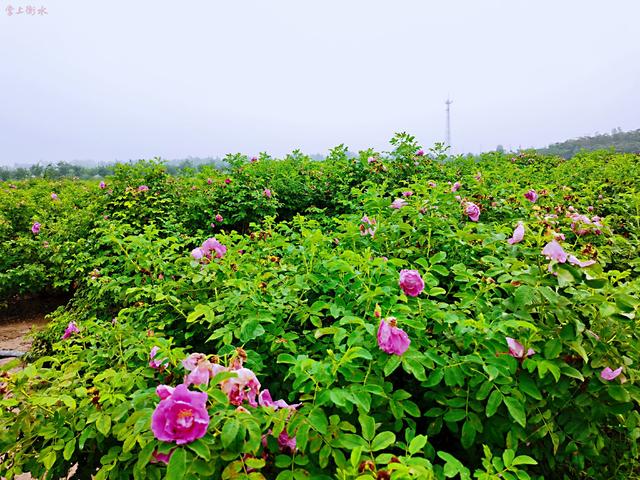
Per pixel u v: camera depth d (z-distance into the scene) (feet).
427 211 9.62
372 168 23.24
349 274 7.06
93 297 12.84
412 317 5.92
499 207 11.93
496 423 5.30
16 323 22.17
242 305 6.75
